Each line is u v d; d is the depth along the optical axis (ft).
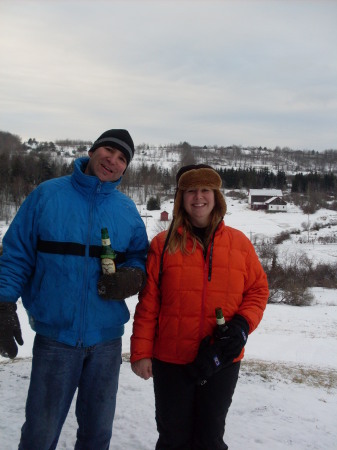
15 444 10.02
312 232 186.50
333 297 79.00
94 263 7.58
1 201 190.80
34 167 247.91
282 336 44.29
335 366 26.76
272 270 87.20
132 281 7.54
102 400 7.78
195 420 7.95
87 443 7.86
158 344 8.21
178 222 8.31
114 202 8.13
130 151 8.24
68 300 7.34
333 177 359.46
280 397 15.37
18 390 14.02
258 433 11.78
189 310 7.96
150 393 14.32
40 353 7.34
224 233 8.29
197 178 8.02
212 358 7.31
